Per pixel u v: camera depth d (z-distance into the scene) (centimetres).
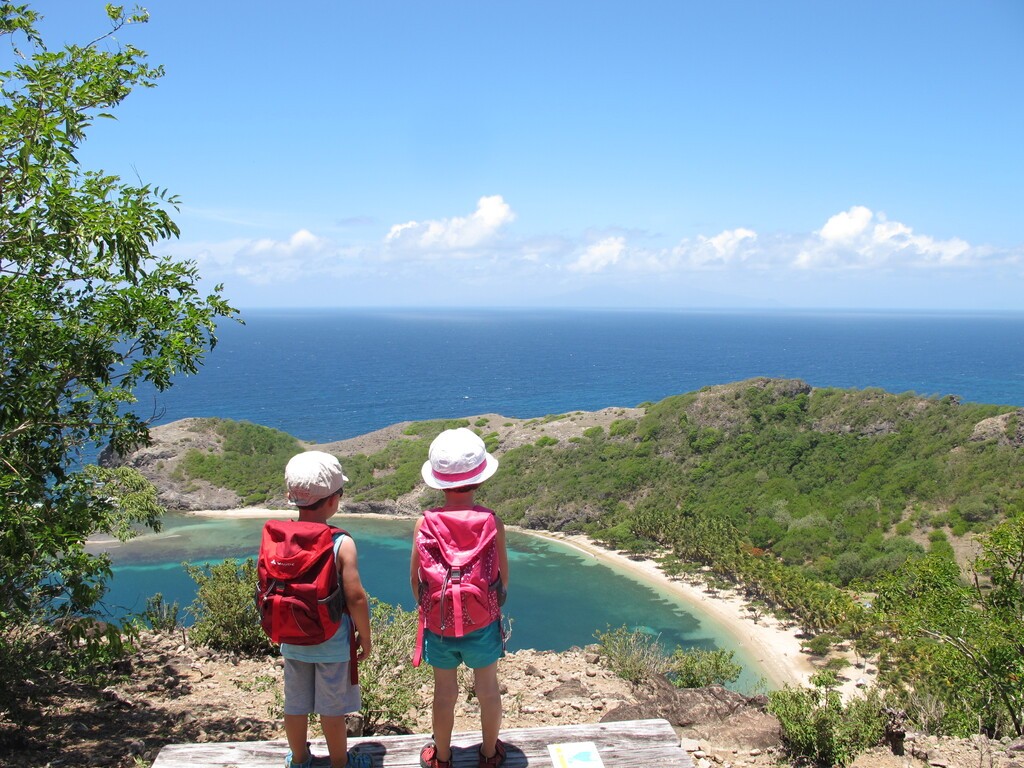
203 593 1276
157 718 815
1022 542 1388
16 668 768
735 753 800
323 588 360
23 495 720
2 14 796
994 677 1245
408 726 856
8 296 730
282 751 418
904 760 754
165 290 829
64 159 752
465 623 361
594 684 1232
